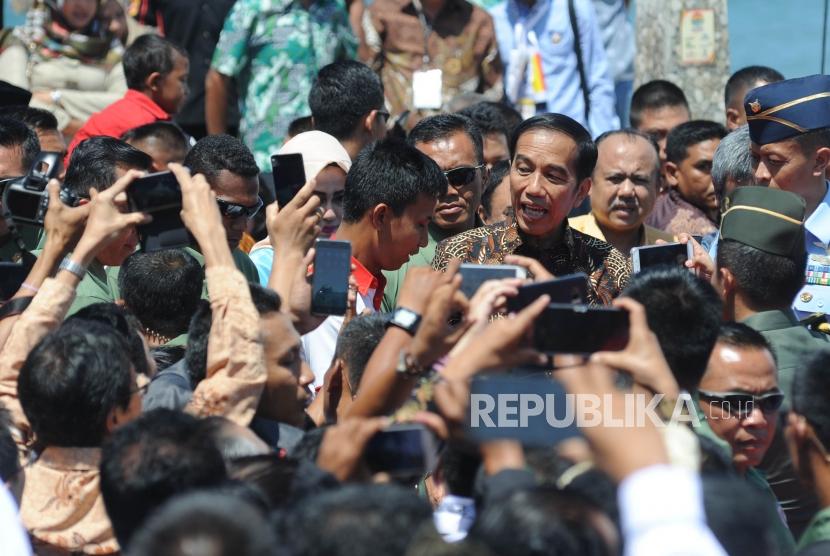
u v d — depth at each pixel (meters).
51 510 5.79
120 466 4.94
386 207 8.28
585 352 5.02
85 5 13.58
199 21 14.59
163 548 4.04
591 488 4.52
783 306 7.55
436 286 5.96
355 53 14.14
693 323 5.91
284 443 6.36
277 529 4.51
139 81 12.40
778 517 5.93
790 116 8.88
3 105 11.28
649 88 13.84
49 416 5.77
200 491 4.56
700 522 4.06
